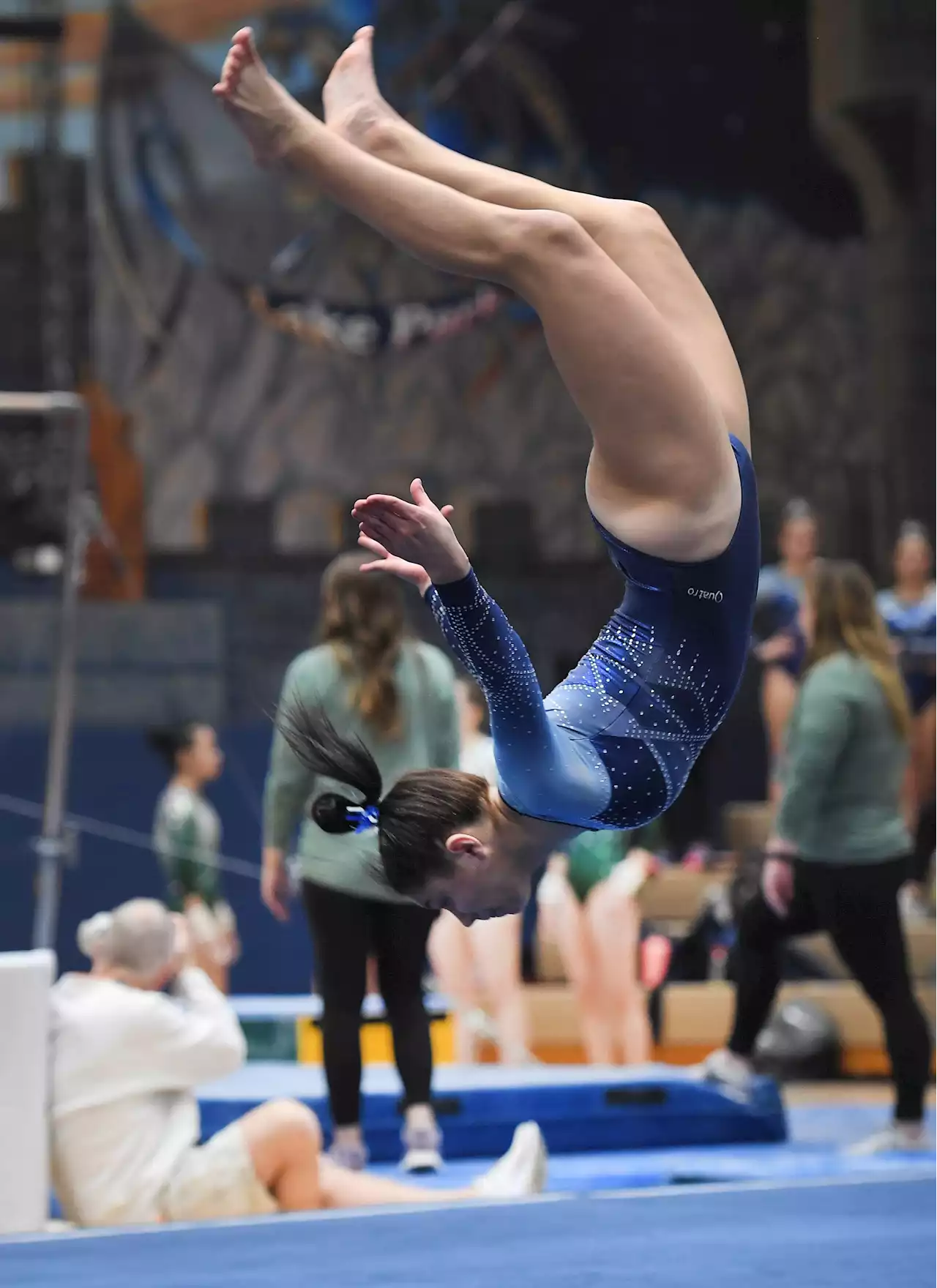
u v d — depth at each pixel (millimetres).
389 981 13680
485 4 35469
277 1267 7492
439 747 13492
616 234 8727
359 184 8547
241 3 34844
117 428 34031
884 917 14734
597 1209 8766
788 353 35844
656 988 22797
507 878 8312
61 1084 12320
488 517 35312
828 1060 22359
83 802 24516
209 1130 14797
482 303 35688
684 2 35969
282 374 35125
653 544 8008
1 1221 11758
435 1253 7707
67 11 34094
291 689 13219
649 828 26391
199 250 34906
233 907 23359
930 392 35781
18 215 34125
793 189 36281
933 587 26609
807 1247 7676
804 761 14633
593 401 8039
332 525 34844
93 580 30219
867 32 36000
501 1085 15766
